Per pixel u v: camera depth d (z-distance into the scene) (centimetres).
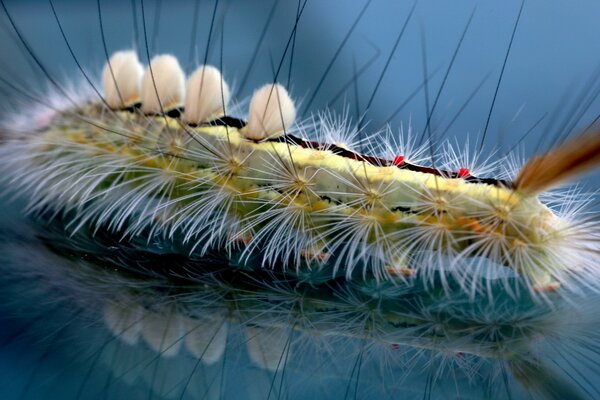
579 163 8
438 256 8
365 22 12
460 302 8
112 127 9
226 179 8
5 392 7
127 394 7
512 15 12
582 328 8
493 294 8
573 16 12
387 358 7
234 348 7
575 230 8
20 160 9
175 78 9
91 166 9
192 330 8
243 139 8
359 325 8
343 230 8
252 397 7
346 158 8
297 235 8
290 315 8
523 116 10
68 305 8
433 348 7
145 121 9
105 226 9
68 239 8
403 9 12
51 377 7
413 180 8
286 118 8
